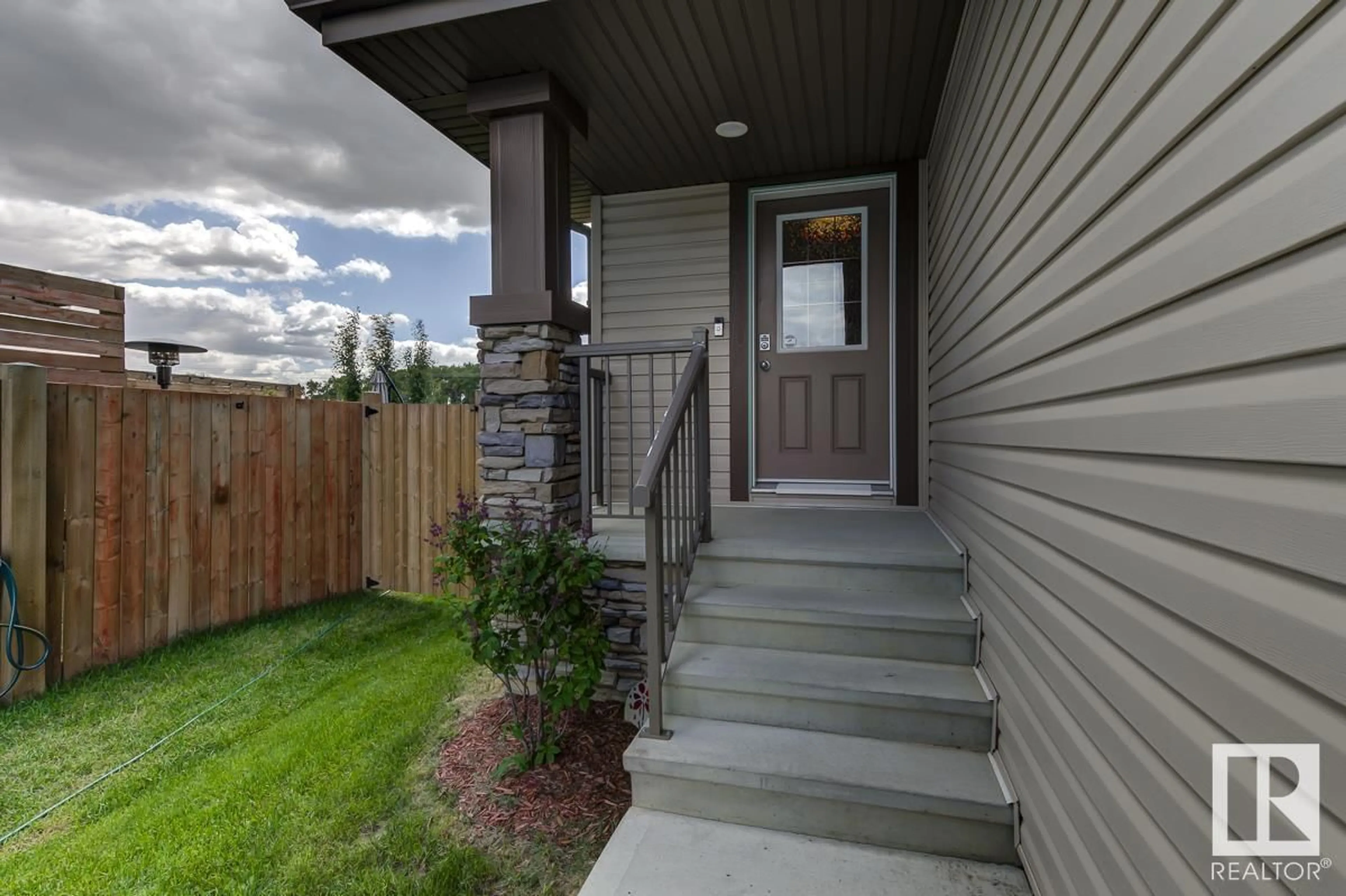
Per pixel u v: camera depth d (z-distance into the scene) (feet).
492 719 8.89
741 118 10.69
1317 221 2.06
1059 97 4.49
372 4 8.21
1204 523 2.72
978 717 6.40
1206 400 2.69
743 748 6.47
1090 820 3.93
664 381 13.97
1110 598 3.66
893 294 12.68
